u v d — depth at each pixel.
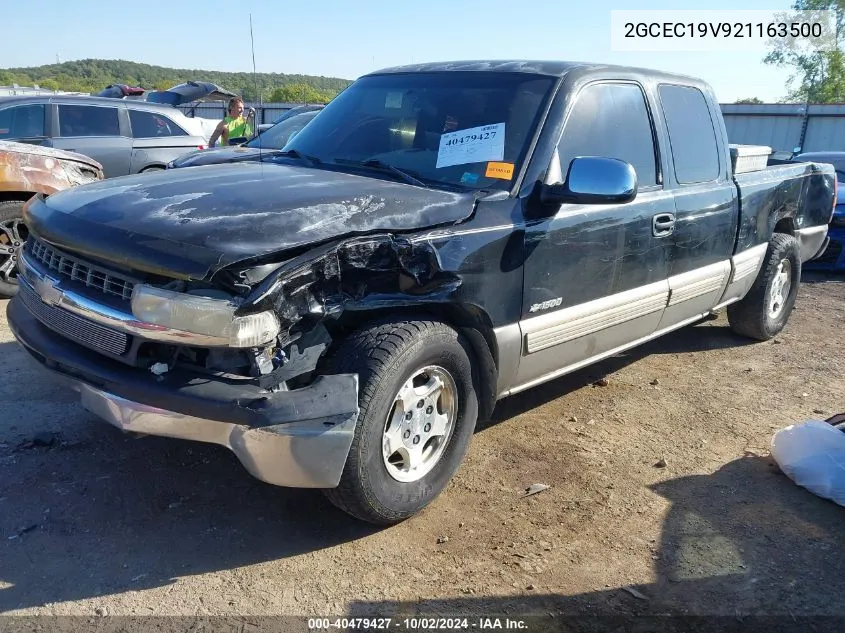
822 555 3.07
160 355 2.71
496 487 3.50
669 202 4.24
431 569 2.86
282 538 3.00
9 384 4.24
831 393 5.00
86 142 9.87
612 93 4.05
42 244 3.18
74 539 2.89
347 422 2.64
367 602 2.65
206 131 15.64
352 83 4.60
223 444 2.62
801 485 3.61
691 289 4.60
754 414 4.58
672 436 4.19
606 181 3.24
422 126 3.84
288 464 2.61
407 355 2.85
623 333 4.16
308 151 4.08
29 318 3.18
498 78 3.88
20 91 19.34
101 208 2.96
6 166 5.86
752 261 5.34
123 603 2.57
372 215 2.92
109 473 3.37
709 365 5.48
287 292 2.59
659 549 3.07
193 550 2.88
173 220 2.74
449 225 3.09
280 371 2.65
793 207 5.83
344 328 3.00
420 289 2.96
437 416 3.19
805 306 7.53
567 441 4.04
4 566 2.70
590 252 3.69
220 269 2.48
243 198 2.94
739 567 2.97
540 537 3.11
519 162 3.47
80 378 2.82
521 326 3.41
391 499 2.97
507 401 4.55
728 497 3.52
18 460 3.41
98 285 2.78
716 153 4.88
